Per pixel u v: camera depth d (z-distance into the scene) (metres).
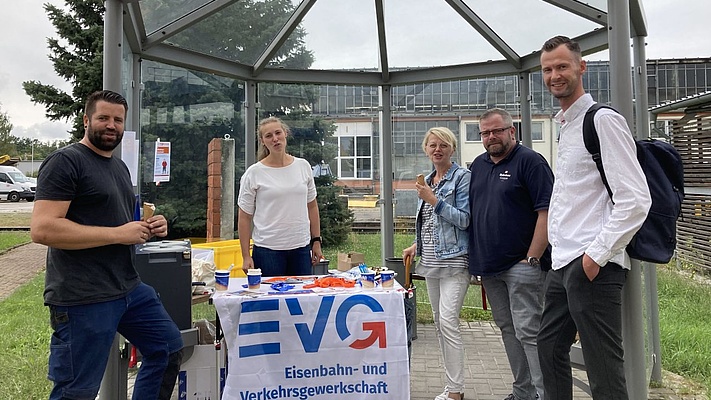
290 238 3.39
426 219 3.30
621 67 2.70
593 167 2.18
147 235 2.29
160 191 4.56
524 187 2.83
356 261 4.28
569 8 3.85
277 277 3.17
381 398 2.61
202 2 3.99
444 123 5.50
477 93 5.38
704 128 7.21
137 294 2.43
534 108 5.05
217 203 5.06
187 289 2.79
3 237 14.03
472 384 3.62
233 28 4.48
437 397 3.22
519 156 2.86
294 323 2.60
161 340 2.48
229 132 5.16
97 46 12.17
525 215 2.83
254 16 4.43
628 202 1.97
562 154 2.32
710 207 7.09
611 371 2.14
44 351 4.41
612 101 2.73
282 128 3.44
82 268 2.17
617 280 2.14
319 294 2.65
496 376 3.78
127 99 3.90
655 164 2.16
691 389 3.45
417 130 5.55
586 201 2.19
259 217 3.41
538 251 2.72
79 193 2.19
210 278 3.45
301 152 5.57
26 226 16.59
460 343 3.18
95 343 2.18
